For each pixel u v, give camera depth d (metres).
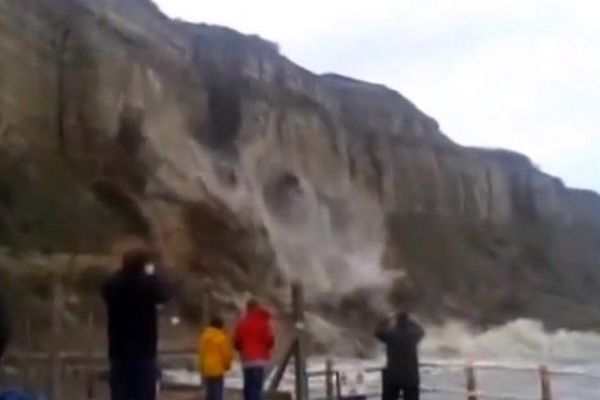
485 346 102.31
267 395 20.66
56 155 69.12
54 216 59.91
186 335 56.34
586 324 118.44
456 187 138.38
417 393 18.53
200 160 86.00
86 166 69.94
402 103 137.88
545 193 152.12
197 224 73.19
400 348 18.52
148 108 77.81
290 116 110.81
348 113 130.25
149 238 66.88
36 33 71.81
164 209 69.75
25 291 49.81
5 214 56.50
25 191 59.81
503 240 139.38
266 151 104.19
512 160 150.00
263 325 18.34
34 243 57.12
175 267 65.75
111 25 80.75
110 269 54.94
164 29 94.75
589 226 158.50
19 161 61.47
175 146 78.69
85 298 52.78
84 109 71.81
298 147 110.69
